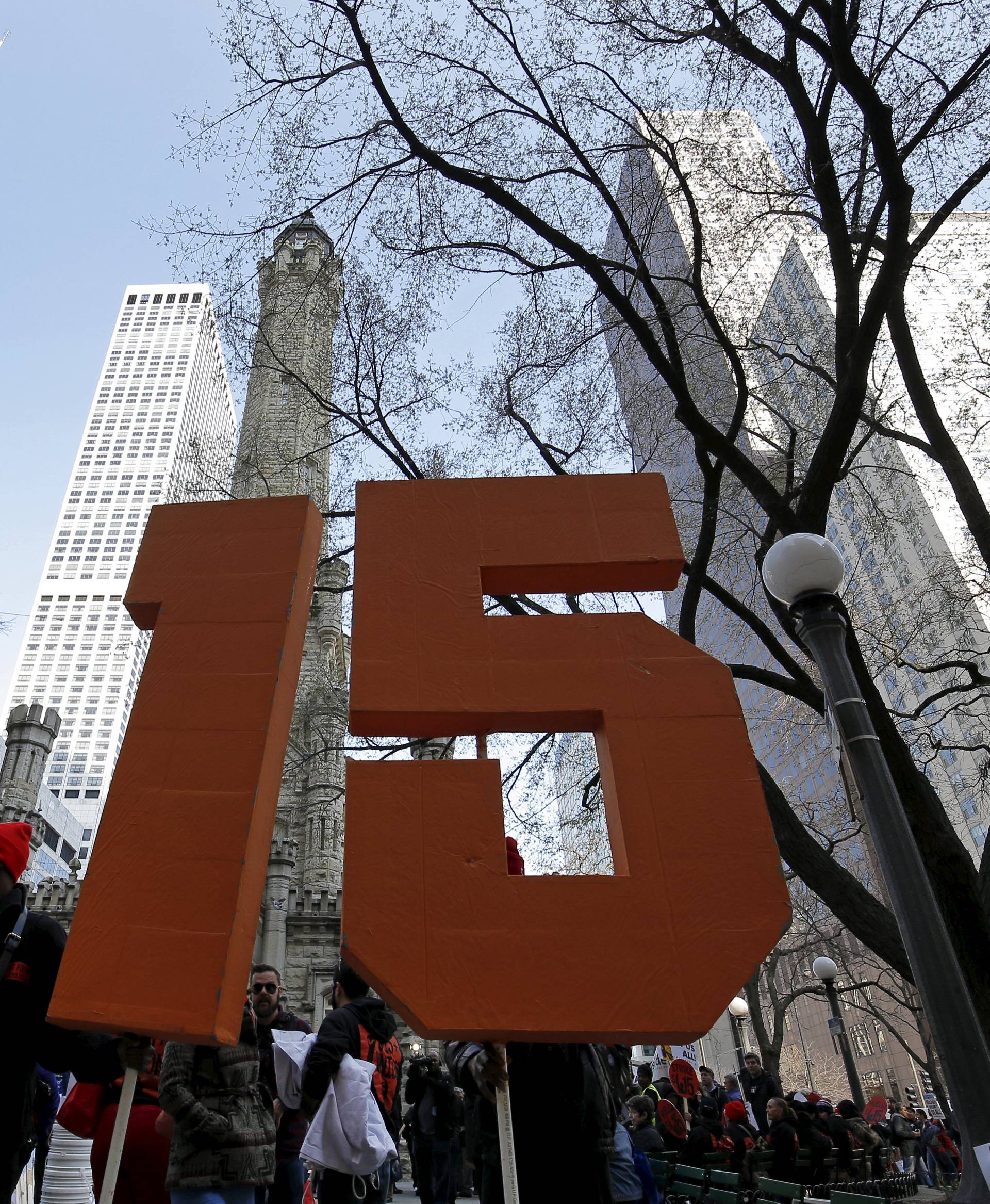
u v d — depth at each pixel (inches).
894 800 212.8
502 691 168.9
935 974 191.0
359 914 146.9
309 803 1726.1
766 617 752.3
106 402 5748.0
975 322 647.8
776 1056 1080.2
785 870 866.8
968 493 474.0
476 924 147.6
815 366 565.0
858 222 494.6
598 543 186.1
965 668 561.6
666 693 170.2
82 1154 203.0
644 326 446.3
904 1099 2442.2
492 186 450.0
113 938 145.1
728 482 635.5
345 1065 201.0
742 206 559.8
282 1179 246.1
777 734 1327.5
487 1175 151.6
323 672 1914.4
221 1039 137.9
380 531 185.0
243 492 1926.7
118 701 5088.6
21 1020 144.9
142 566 182.5
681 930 148.7
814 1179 471.8
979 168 454.9
